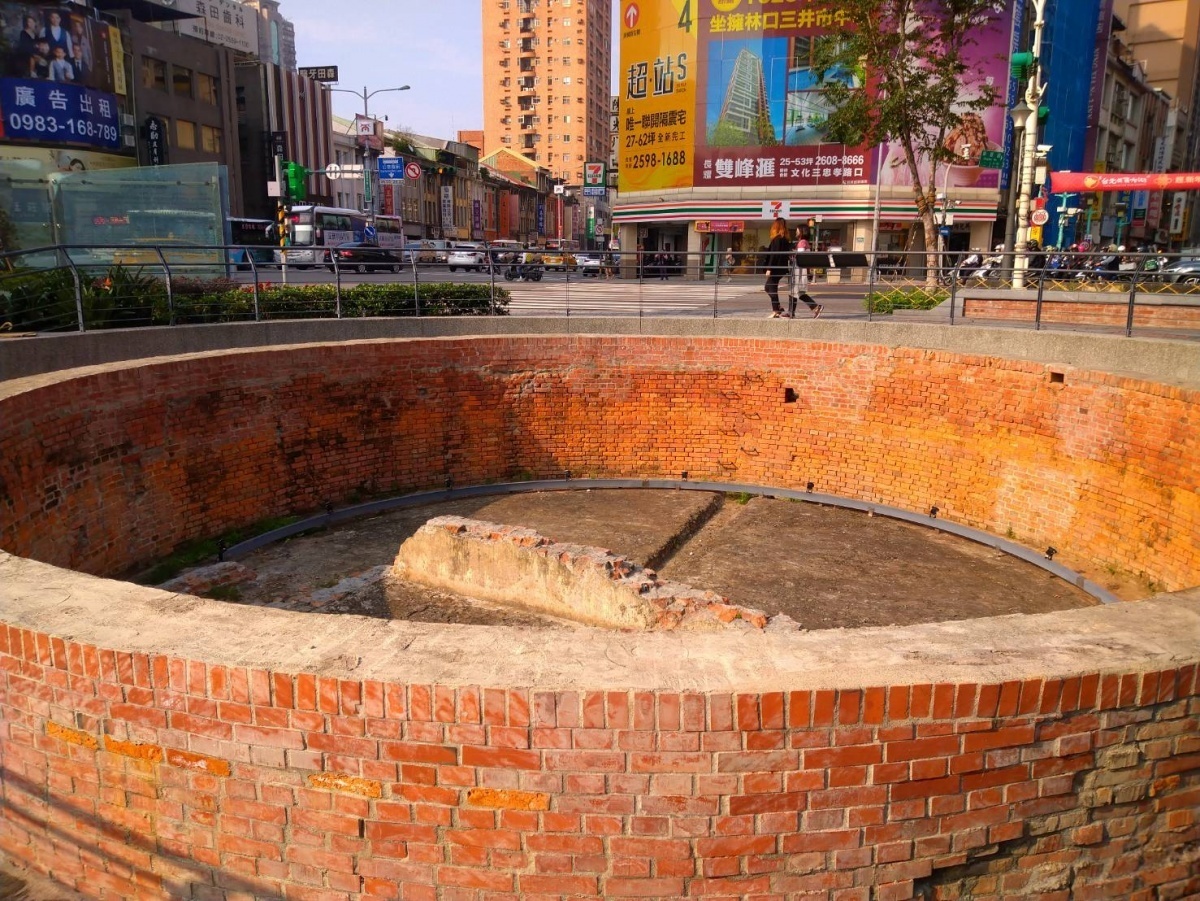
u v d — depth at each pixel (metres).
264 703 2.96
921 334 12.73
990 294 15.37
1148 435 9.11
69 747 3.29
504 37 110.44
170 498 9.95
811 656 3.02
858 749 2.85
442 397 13.14
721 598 7.29
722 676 2.87
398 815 2.94
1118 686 3.00
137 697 3.12
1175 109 84.38
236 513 10.94
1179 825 3.24
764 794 2.85
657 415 13.88
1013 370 10.89
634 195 45.91
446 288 16.27
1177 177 24.62
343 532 11.59
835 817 2.89
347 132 68.00
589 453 13.98
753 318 14.39
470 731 2.85
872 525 12.05
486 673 2.89
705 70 41.91
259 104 53.16
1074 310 14.57
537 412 13.76
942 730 2.89
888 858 2.95
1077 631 3.30
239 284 15.40
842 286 23.72
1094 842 3.15
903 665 2.96
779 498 13.34
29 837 3.49
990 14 30.08
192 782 3.12
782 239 14.85
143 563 9.55
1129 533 9.34
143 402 9.49
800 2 39.97
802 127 41.50
